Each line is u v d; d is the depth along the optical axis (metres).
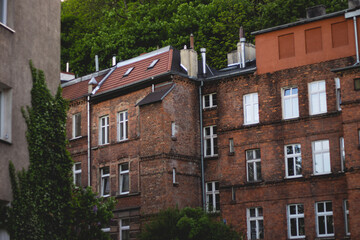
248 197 44.47
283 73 44.28
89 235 33.22
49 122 29.48
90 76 55.91
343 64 41.75
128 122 49.59
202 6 74.19
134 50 71.75
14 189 26.52
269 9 63.69
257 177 44.56
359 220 37.84
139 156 47.91
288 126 43.53
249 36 69.56
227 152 46.12
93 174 51.47
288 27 44.41
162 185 45.28
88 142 52.38
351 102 39.28
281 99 44.16
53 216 28.86
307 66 43.25
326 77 42.38
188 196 46.56
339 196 40.56
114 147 50.19
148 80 48.28
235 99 46.56
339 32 42.38
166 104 46.50
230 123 46.41
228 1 73.44
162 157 45.59
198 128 48.50
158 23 73.50
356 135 38.84
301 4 61.59
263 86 45.16
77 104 54.09
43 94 29.30
